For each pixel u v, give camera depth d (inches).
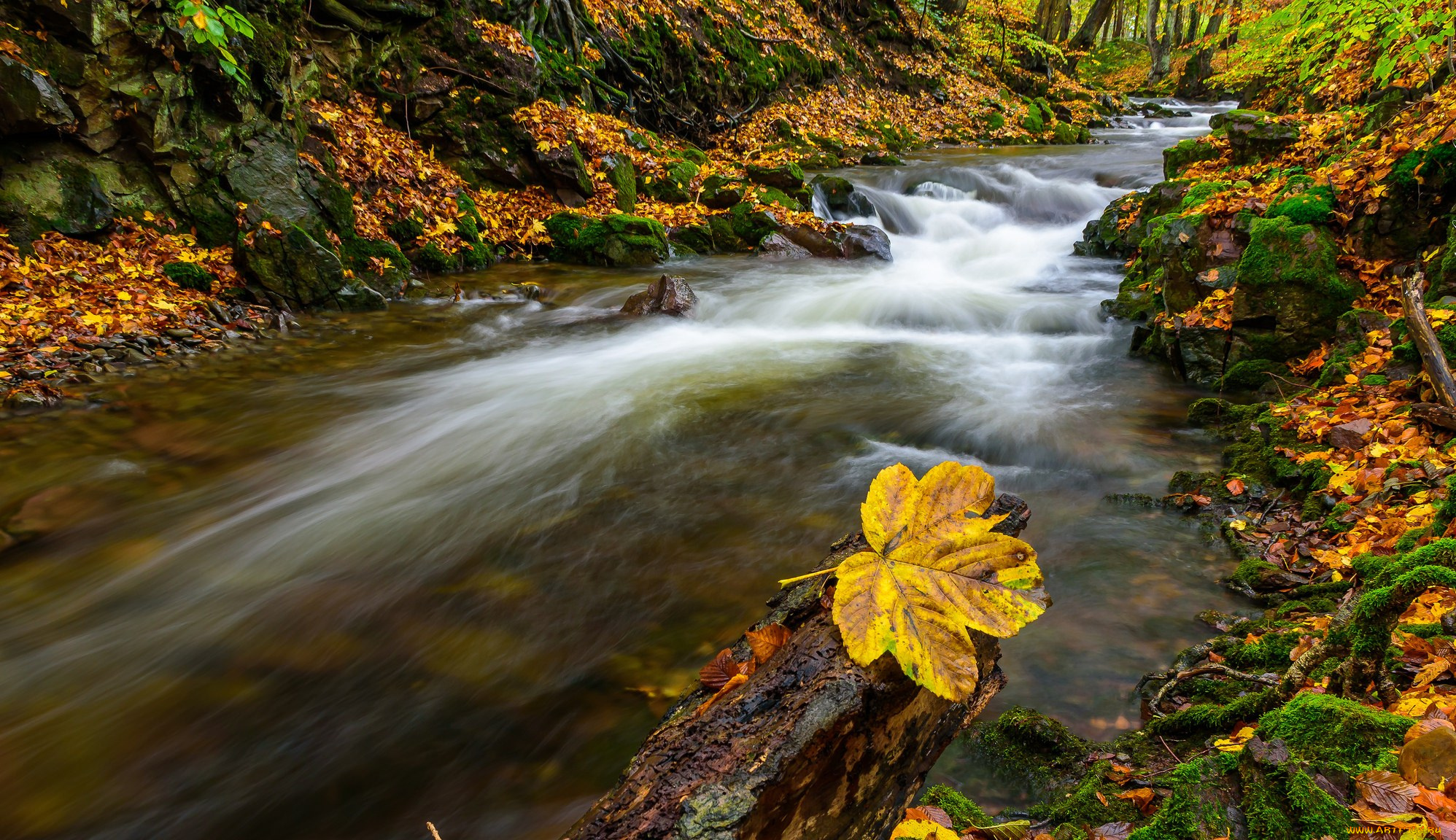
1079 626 130.0
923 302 350.9
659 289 355.9
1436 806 55.4
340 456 212.1
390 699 123.5
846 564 38.2
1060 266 415.8
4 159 288.2
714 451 211.8
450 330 325.4
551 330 331.3
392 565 160.7
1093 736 104.8
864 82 919.0
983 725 106.4
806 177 627.2
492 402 248.7
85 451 206.7
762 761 37.7
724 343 318.7
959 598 36.0
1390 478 153.1
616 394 255.4
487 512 181.2
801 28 852.0
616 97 580.7
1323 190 256.5
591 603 146.4
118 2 296.2
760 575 154.0
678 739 41.1
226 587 153.3
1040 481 191.8
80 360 250.8
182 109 317.4
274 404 244.8
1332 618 102.7
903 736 43.9
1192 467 194.7
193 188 323.9
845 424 229.0
